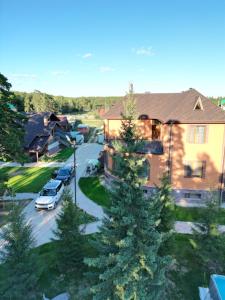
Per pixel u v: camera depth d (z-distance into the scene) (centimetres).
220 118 2386
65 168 3359
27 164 4056
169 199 1473
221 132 2434
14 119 2295
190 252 1753
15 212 1220
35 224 2169
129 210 987
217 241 1516
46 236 1981
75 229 1484
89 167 3569
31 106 11225
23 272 1192
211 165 2511
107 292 1051
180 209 2431
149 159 2567
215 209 1542
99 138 6003
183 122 2427
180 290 1423
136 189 966
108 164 2905
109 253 1059
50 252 1761
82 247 1517
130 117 979
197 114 2458
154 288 1074
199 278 1516
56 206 2539
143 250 962
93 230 2044
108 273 980
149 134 2695
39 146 4250
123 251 973
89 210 2394
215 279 1323
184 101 2688
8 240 1188
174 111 2561
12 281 1177
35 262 1255
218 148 2470
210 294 1310
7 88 2133
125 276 953
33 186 3058
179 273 1550
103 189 2883
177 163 2553
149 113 2627
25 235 1220
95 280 1236
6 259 1197
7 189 2302
